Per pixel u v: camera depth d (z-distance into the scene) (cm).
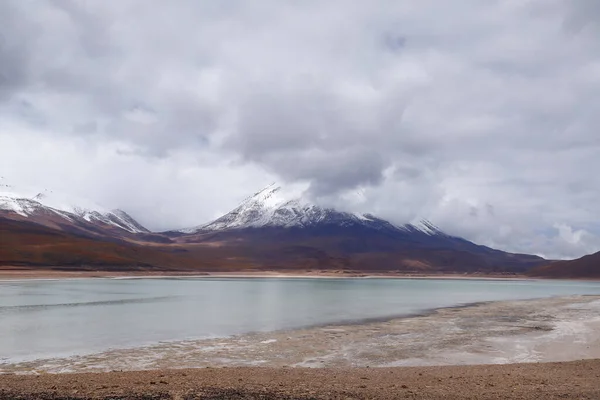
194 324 4062
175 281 14950
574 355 2841
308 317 4703
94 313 4809
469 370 2194
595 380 1859
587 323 4331
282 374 2012
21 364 2450
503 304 6588
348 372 2109
